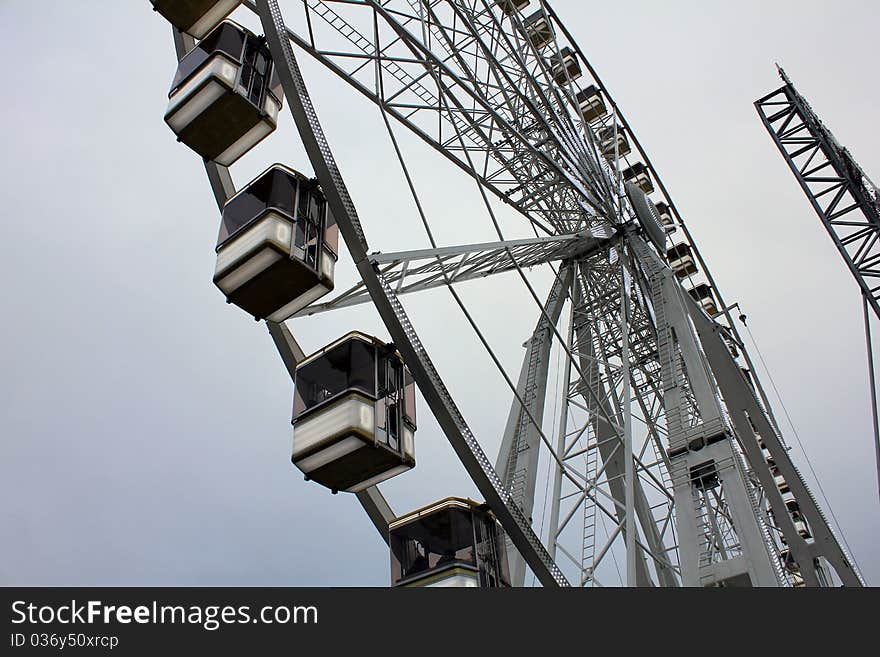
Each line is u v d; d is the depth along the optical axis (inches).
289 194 506.3
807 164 692.7
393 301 458.6
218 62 540.7
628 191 1058.7
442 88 709.9
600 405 783.7
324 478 460.8
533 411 822.5
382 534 589.0
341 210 464.1
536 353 898.1
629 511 653.3
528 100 772.0
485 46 716.7
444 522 469.4
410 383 503.5
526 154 928.9
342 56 661.9
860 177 665.0
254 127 553.9
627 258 1005.2
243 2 588.7
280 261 476.4
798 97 714.8
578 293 1001.5
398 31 629.3
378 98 584.7
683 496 759.7
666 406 845.2
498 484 455.8
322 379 474.3
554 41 1052.5
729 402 968.9
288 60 491.5
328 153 477.1
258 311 508.1
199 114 542.6
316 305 589.9
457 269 622.8
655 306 941.8
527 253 912.3
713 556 726.5
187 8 547.8
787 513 902.4
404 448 462.6
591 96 1197.7
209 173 583.5
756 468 933.2
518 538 453.4
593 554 668.1
